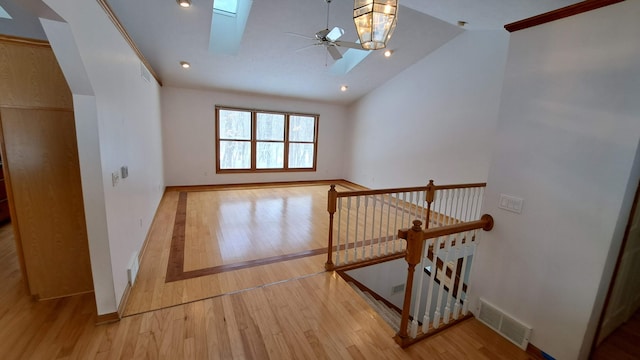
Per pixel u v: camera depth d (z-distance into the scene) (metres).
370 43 2.14
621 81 1.45
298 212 4.74
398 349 1.84
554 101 1.72
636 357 1.81
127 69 2.63
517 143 1.92
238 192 6.14
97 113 1.74
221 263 2.85
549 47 1.72
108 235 1.86
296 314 2.10
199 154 6.46
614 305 1.92
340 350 1.79
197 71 5.16
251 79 5.70
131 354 1.67
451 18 3.40
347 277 2.84
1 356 1.63
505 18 3.11
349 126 7.81
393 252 3.21
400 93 5.68
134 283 2.42
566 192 1.70
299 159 7.66
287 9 3.50
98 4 1.82
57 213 2.10
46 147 2.00
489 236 2.13
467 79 4.28
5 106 1.88
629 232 1.65
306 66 5.16
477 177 4.23
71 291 2.23
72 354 1.66
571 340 1.72
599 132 1.55
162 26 3.56
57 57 1.49
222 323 1.97
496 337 2.04
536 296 1.87
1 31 2.61
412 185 5.49
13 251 2.94
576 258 1.68
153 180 4.20
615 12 1.44
